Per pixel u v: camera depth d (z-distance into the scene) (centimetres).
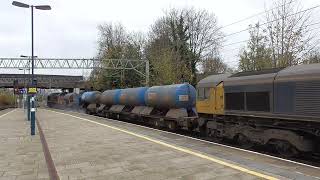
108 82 6981
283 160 1176
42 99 12838
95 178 961
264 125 1535
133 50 7406
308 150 1340
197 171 987
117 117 3809
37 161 1216
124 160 1173
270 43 3008
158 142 1530
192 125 2334
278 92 1420
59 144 1588
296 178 891
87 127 2366
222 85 1862
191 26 6625
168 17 6662
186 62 6300
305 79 1292
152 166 1072
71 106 6488
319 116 1234
